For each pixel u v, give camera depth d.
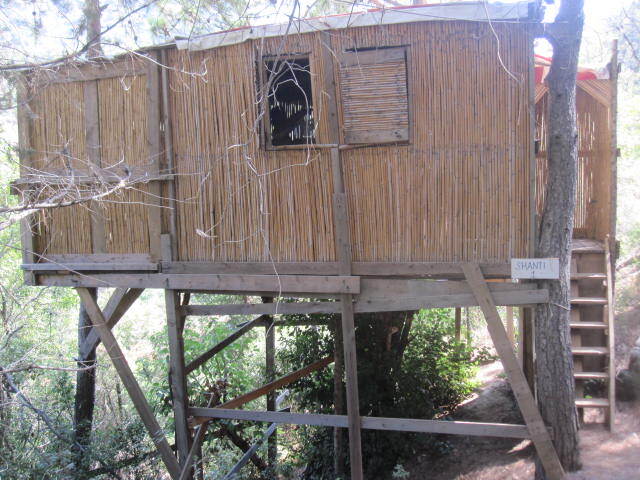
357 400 5.34
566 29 4.81
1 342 7.54
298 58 5.21
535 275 4.86
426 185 5.04
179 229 5.73
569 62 4.85
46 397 8.20
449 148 4.97
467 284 5.08
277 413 5.74
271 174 5.38
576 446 4.98
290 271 5.39
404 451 7.10
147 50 5.53
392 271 5.15
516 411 7.27
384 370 7.30
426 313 8.20
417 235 5.10
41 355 8.88
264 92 5.08
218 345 6.88
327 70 5.06
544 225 4.98
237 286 5.49
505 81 4.82
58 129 5.94
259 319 7.50
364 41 4.99
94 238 6.03
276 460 8.30
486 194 4.94
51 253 6.21
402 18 4.85
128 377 6.13
